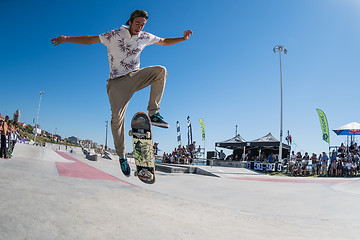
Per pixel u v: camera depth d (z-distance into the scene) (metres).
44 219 2.04
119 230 2.04
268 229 2.58
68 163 9.75
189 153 17.69
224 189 6.51
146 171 2.91
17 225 1.83
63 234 1.82
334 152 13.96
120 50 2.77
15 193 2.69
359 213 3.65
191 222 2.58
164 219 2.55
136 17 2.67
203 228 2.40
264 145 18.45
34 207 2.30
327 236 2.39
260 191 6.30
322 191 6.40
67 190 3.33
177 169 11.70
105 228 2.05
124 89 2.80
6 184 3.10
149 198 3.56
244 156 19.56
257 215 3.31
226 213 3.24
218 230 2.39
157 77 2.92
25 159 8.77
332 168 13.67
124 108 2.86
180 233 2.15
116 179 5.79
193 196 4.93
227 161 18.59
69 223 2.04
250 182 8.86
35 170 5.41
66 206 2.49
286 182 9.37
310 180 10.75
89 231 1.94
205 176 10.98
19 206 2.26
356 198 4.96
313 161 14.70
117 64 2.81
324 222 3.03
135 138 2.88
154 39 2.96
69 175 5.36
